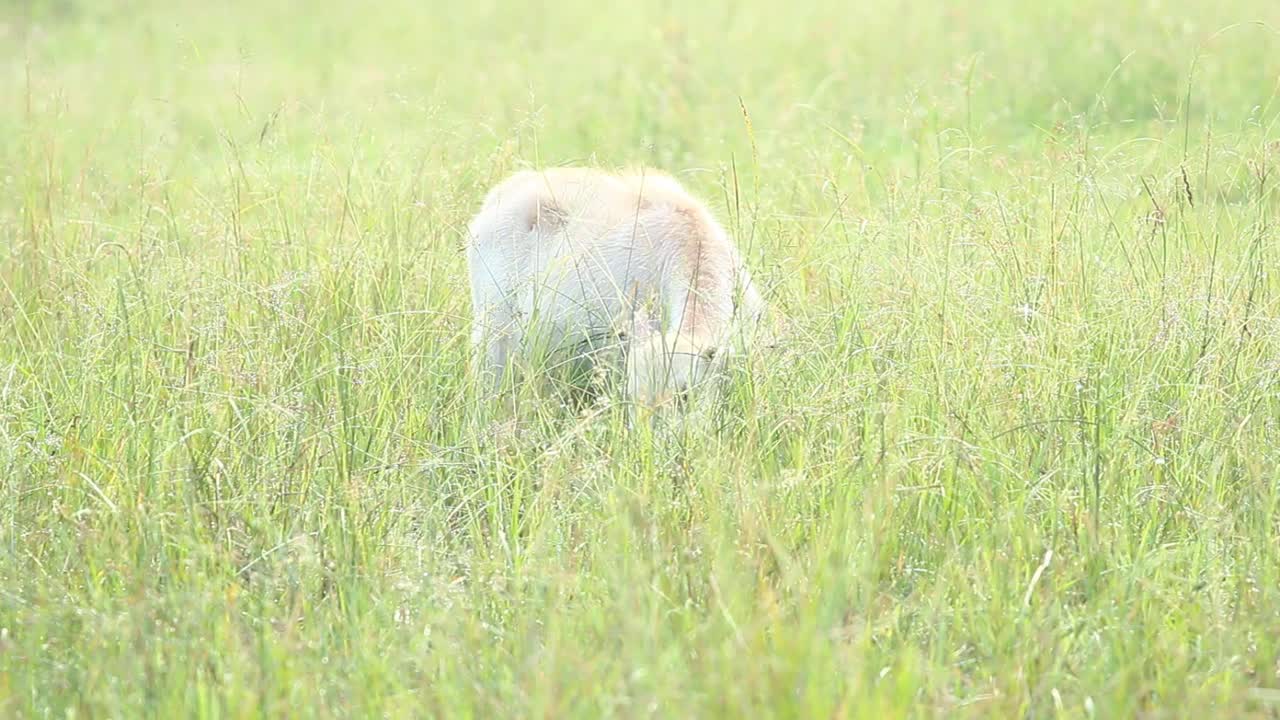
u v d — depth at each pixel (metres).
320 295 10.49
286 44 30.12
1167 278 9.65
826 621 6.30
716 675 5.86
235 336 9.85
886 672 6.41
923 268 9.94
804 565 7.21
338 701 6.46
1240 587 7.02
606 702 5.85
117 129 16.19
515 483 8.56
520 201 10.34
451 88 22.12
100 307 10.20
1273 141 10.61
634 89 20.28
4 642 6.56
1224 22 20.75
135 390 9.15
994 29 22.69
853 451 8.30
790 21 26.34
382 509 8.12
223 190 13.45
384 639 6.91
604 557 7.27
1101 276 9.95
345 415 8.77
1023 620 6.75
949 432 8.34
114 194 14.11
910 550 7.82
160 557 7.60
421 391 9.49
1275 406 8.82
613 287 9.85
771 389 8.76
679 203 9.89
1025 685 6.35
